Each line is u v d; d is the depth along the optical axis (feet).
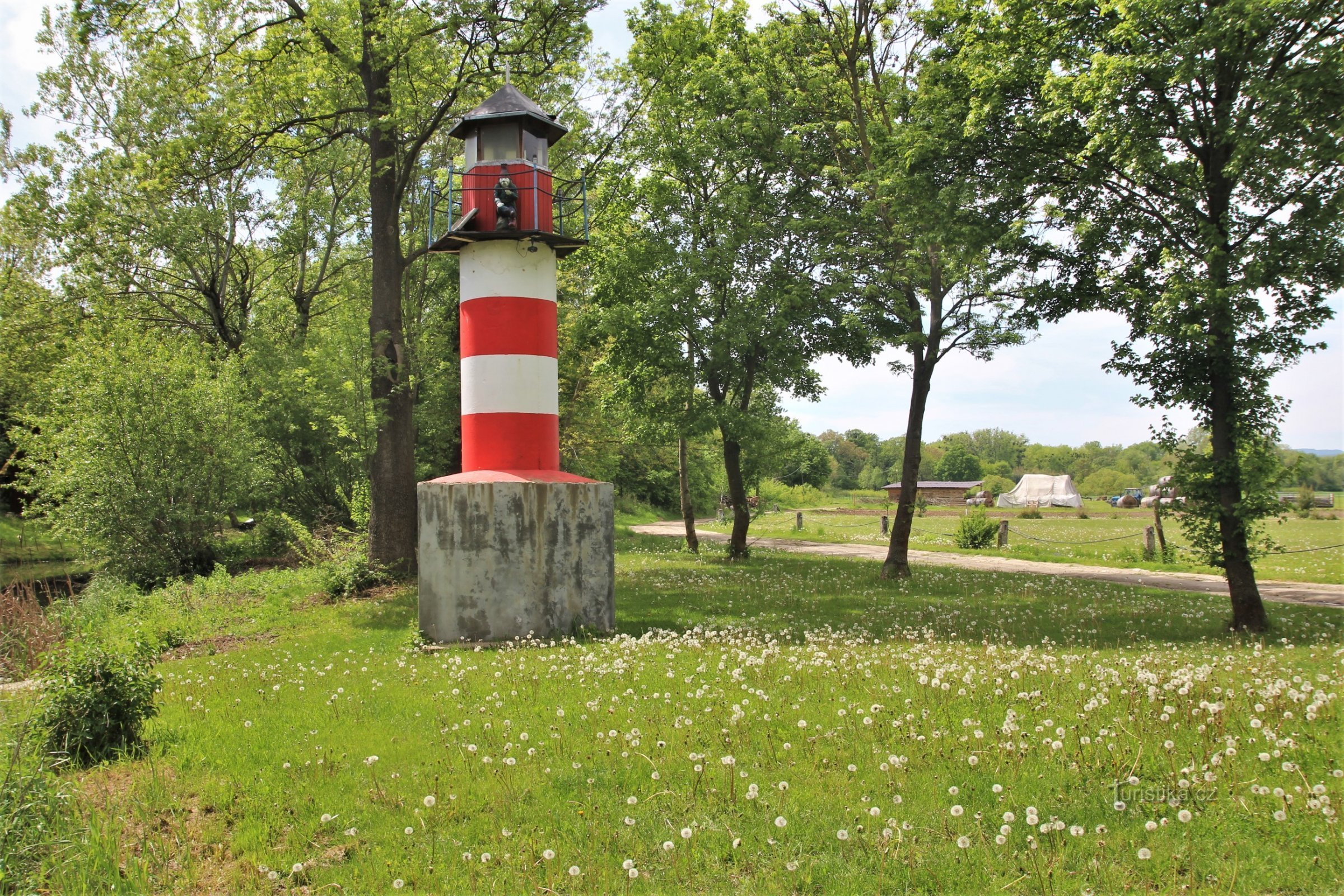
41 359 98.02
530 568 42.93
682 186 75.10
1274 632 43.09
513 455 45.19
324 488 97.91
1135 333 48.26
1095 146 43.60
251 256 111.96
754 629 43.42
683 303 70.69
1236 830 16.85
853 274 68.95
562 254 48.34
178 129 93.40
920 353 66.74
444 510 42.88
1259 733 22.08
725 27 74.38
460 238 44.75
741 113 70.79
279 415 94.48
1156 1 40.45
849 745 22.29
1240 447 46.16
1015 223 48.85
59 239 93.86
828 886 15.44
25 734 21.35
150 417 74.33
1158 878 15.26
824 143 73.72
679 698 27.25
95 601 60.70
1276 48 41.29
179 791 21.29
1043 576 71.87
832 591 60.49
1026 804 18.37
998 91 49.44
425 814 19.10
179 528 75.77
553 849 17.01
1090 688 27.27
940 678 28.19
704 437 91.97
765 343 70.64
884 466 467.11
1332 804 17.13
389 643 43.21
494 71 65.67
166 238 91.04
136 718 24.86
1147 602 55.11
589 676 31.40
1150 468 433.48
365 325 85.30
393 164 69.31
